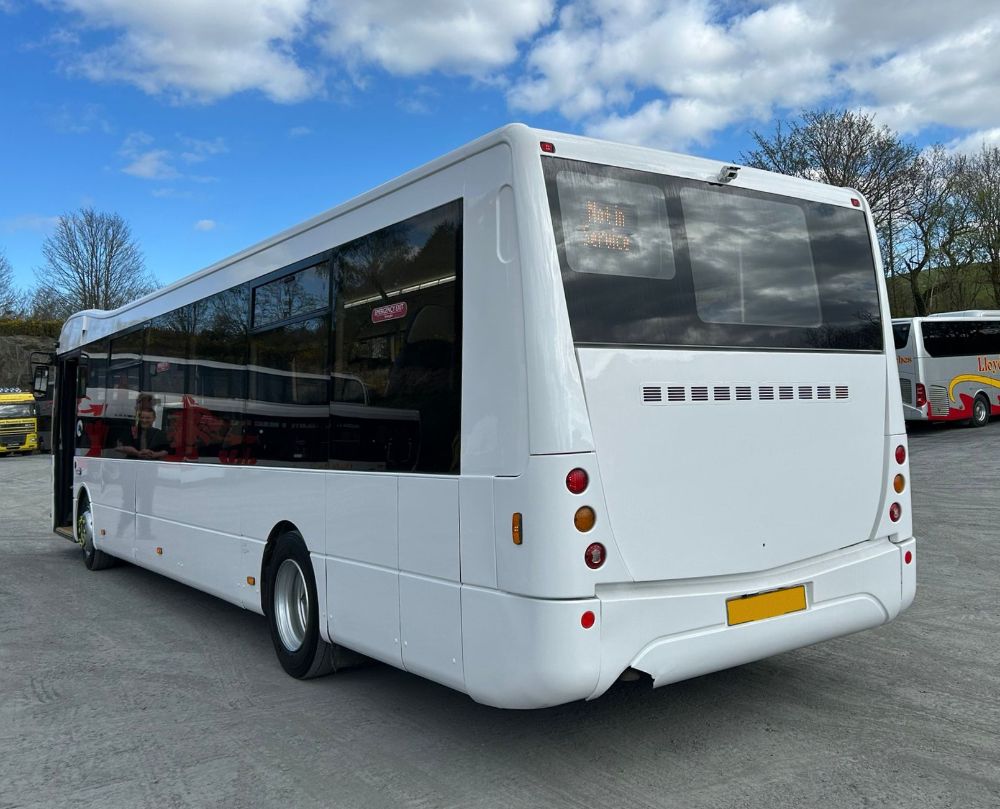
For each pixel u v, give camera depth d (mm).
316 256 5086
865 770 3684
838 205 4695
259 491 5648
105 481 8961
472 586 3650
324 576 4824
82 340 9953
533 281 3469
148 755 4188
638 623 3494
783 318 4289
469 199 3814
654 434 3656
